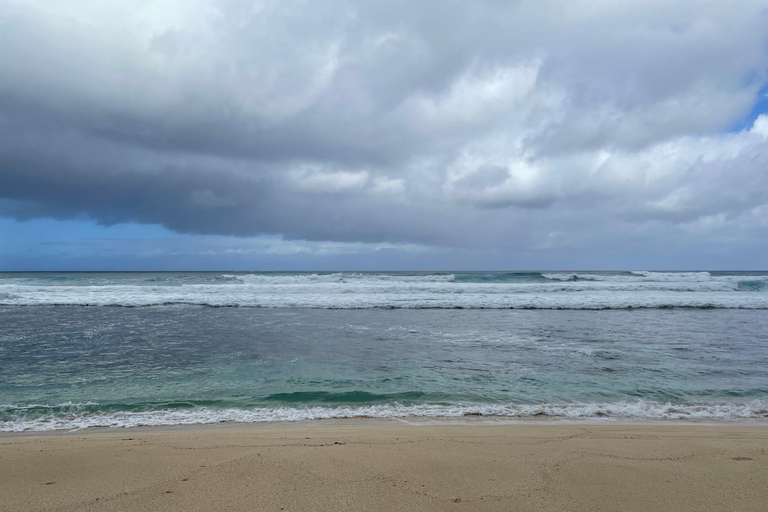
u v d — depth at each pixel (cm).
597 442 438
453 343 1132
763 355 987
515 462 367
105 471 337
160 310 1886
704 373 824
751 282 2827
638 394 693
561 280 3784
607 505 277
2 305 2016
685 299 2125
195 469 341
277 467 345
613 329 1377
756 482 321
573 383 755
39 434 501
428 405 632
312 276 3850
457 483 314
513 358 952
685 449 411
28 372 825
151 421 555
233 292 2458
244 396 675
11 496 287
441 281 3603
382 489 300
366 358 952
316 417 575
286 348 1062
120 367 865
